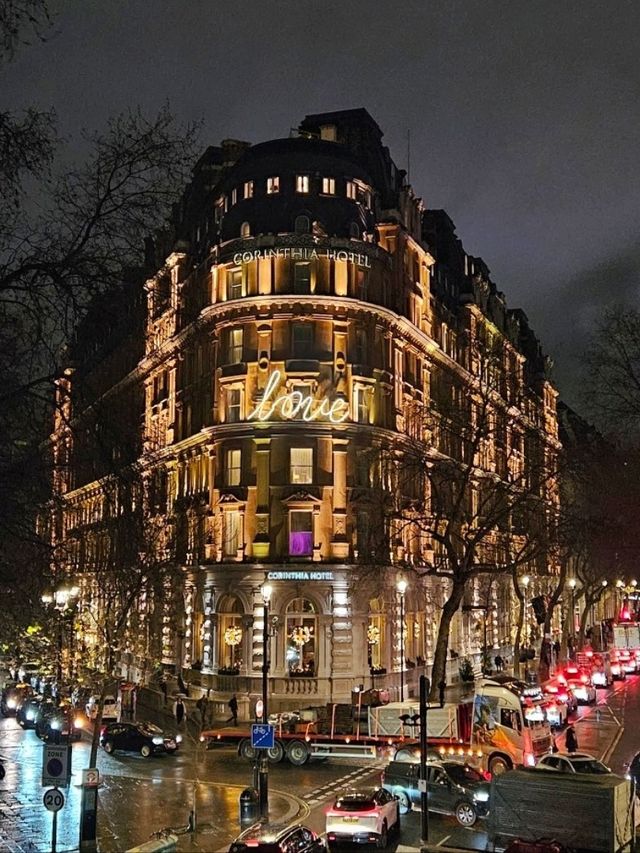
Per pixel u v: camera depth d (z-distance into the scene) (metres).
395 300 69.19
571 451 62.91
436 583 74.06
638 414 42.72
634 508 53.75
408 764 33.66
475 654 82.25
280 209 63.75
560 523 61.38
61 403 21.98
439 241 89.12
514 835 25.50
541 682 70.44
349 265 63.66
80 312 21.45
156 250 24.44
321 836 28.36
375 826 27.38
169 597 64.62
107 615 49.84
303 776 39.34
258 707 37.81
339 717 42.84
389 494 58.34
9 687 68.25
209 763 43.22
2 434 21.66
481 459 78.56
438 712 40.78
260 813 29.92
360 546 60.88
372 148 73.31
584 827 24.69
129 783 38.06
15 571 23.73
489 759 38.38
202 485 67.88
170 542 58.16
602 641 119.75
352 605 60.19
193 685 64.19
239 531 61.41
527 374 114.69
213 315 64.06
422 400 72.62
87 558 30.52
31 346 21.36
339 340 62.44
